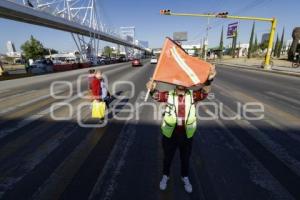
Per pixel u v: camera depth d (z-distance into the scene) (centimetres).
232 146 462
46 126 590
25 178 346
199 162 395
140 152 435
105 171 365
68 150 444
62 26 3950
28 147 459
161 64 287
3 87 1362
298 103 856
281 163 393
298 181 340
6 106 823
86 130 559
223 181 339
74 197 301
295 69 2688
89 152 435
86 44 5534
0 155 423
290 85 1363
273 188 322
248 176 353
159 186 324
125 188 321
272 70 2519
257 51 8981
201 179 344
